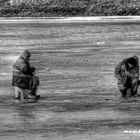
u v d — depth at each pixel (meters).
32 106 28.27
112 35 83.69
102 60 53.38
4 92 33.81
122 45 68.75
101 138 20.86
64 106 28.03
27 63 30.73
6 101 30.03
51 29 96.94
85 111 26.50
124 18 126.06
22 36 84.19
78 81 38.69
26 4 145.00
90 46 68.19
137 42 72.56
